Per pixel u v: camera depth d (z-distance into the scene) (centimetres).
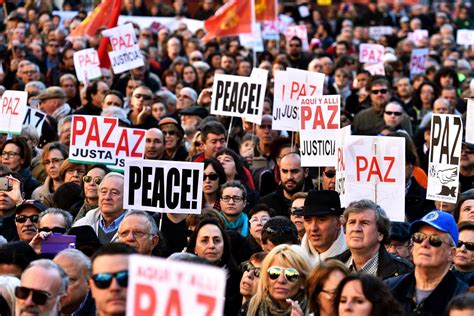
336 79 4034
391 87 3838
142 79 4059
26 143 2741
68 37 4584
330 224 1928
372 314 1473
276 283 1725
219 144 2783
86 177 2405
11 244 1762
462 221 1975
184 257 1684
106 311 1365
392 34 5425
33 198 2673
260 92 2894
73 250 1714
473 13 7044
